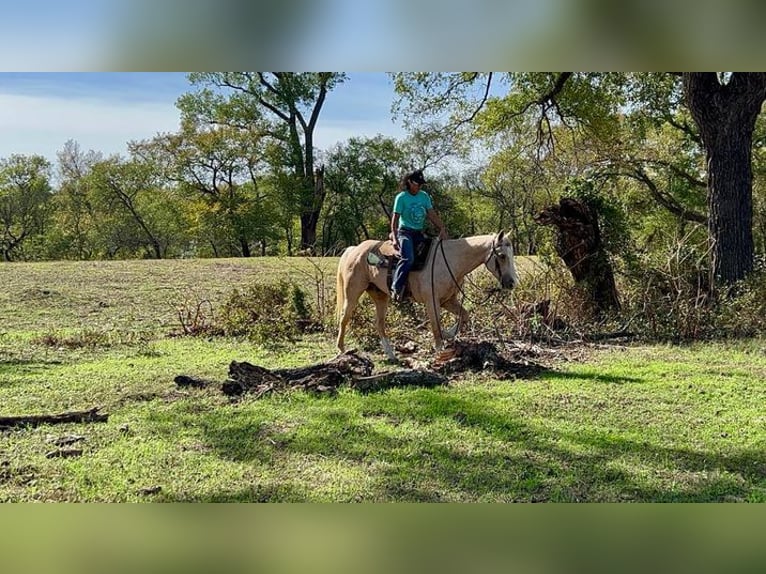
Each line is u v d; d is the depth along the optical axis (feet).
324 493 16.11
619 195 67.72
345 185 164.76
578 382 26.81
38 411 22.86
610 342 36.96
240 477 17.08
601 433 20.51
